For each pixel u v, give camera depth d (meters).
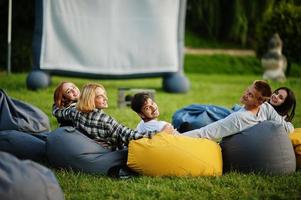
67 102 8.57
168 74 19.03
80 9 18.16
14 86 18.83
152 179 7.54
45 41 18.03
